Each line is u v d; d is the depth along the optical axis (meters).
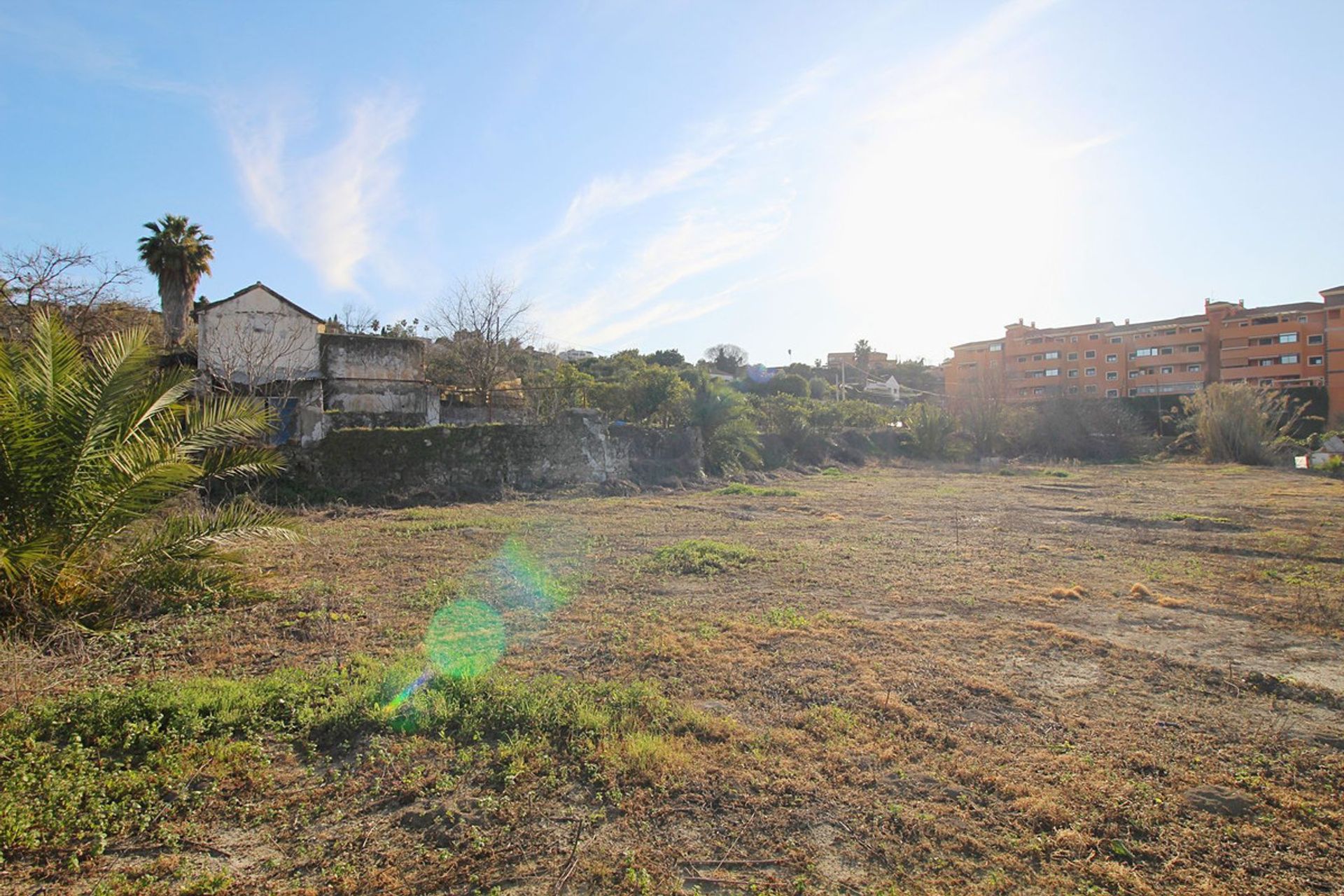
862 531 12.31
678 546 9.99
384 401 23.50
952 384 68.62
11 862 3.09
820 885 2.97
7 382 6.25
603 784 3.73
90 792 3.56
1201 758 4.00
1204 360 55.31
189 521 7.32
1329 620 6.77
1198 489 20.89
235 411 7.90
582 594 7.66
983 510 15.63
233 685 4.80
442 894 2.93
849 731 4.32
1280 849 3.19
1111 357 59.66
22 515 6.27
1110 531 12.52
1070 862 3.10
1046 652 5.78
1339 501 17.27
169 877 3.03
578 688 4.84
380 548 10.27
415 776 3.78
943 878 3.01
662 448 21.89
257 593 7.18
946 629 6.36
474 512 14.63
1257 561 9.69
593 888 2.95
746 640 6.01
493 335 29.02
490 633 6.20
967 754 4.05
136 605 6.65
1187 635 6.34
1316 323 49.94
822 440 30.11
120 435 6.82
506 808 3.49
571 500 16.84
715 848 3.22
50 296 15.95
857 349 92.62
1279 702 4.81
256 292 23.27
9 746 3.96
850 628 6.36
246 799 3.59
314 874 3.05
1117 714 4.60
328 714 4.38
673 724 4.36
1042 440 36.69
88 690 4.75
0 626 5.82
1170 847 3.20
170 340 26.58
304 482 15.45
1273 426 32.84
